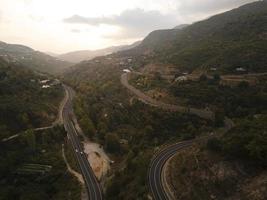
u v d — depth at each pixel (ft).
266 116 323.98
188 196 250.37
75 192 331.16
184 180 269.23
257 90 492.95
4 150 408.05
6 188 347.77
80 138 470.39
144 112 510.99
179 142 383.24
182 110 479.00
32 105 513.86
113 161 415.44
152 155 346.33
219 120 427.74
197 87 538.88
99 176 367.04
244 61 607.37
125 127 506.89
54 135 456.45
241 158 250.57
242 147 247.91
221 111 452.35
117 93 652.07
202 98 505.66
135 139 451.53
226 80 541.34
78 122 518.78
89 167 387.14
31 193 336.08
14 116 462.60
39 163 394.93
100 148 447.42
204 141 344.90
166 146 371.35
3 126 433.07
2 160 388.16
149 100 555.28
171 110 485.97
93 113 558.97
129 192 285.84
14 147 416.67
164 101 536.42
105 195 318.45
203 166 267.80
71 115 547.49
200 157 280.92
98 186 342.23
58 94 640.17
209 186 247.50
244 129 292.81
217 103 486.79
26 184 358.23
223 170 250.37
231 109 463.83
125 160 399.24
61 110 569.64
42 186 352.49
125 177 323.98
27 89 576.61
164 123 463.83
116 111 552.82
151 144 421.59
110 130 506.07
